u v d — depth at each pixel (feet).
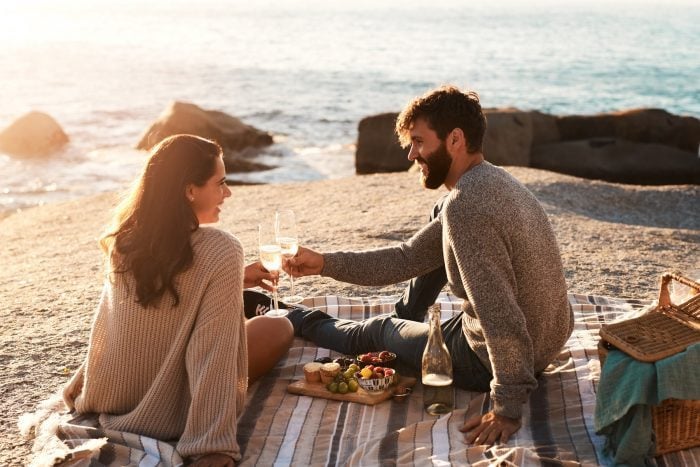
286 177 67.15
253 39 361.30
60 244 31.50
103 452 11.66
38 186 61.36
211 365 11.41
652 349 11.48
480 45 291.38
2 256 30.19
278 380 14.52
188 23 651.25
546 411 13.01
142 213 11.44
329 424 12.96
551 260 12.66
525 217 12.26
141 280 11.44
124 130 92.38
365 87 155.53
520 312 12.00
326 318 16.15
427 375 13.25
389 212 32.04
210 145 11.80
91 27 581.12
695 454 11.69
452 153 12.67
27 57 233.76
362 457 11.82
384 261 14.71
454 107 12.50
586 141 65.16
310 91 147.64
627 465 11.35
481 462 11.17
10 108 114.01
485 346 12.97
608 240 27.40
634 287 21.40
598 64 203.72
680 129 67.67
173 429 12.01
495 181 12.21
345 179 42.73
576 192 38.24
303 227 30.01
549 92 150.71
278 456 12.08
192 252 11.46
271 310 15.90
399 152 63.93
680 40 314.35
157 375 11.93
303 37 368.89
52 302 21.33
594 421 11.76
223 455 11.37
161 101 127.13
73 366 16.43
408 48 277.44
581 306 18.40
